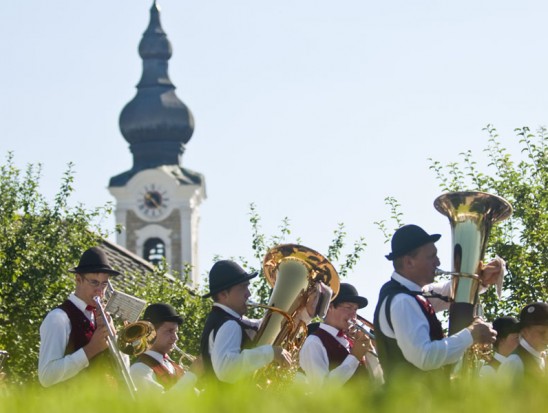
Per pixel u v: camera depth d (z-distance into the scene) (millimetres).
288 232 53188
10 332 44406
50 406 6398
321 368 17953
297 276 15961
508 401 6145
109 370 15195
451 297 14320
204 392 6793
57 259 47688
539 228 36188
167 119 156750
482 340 13336
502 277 14438
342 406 6336
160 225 149500
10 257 46844
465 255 14273
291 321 15797
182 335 48969
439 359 13148
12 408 6594
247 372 14797
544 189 37281
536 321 16188
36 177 49625
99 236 49875
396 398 6340
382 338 13727
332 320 18266
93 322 15570
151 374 17750
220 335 15125
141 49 160500
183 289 51500
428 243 13961
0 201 48438
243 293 15586
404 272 13977
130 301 16031
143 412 6398
